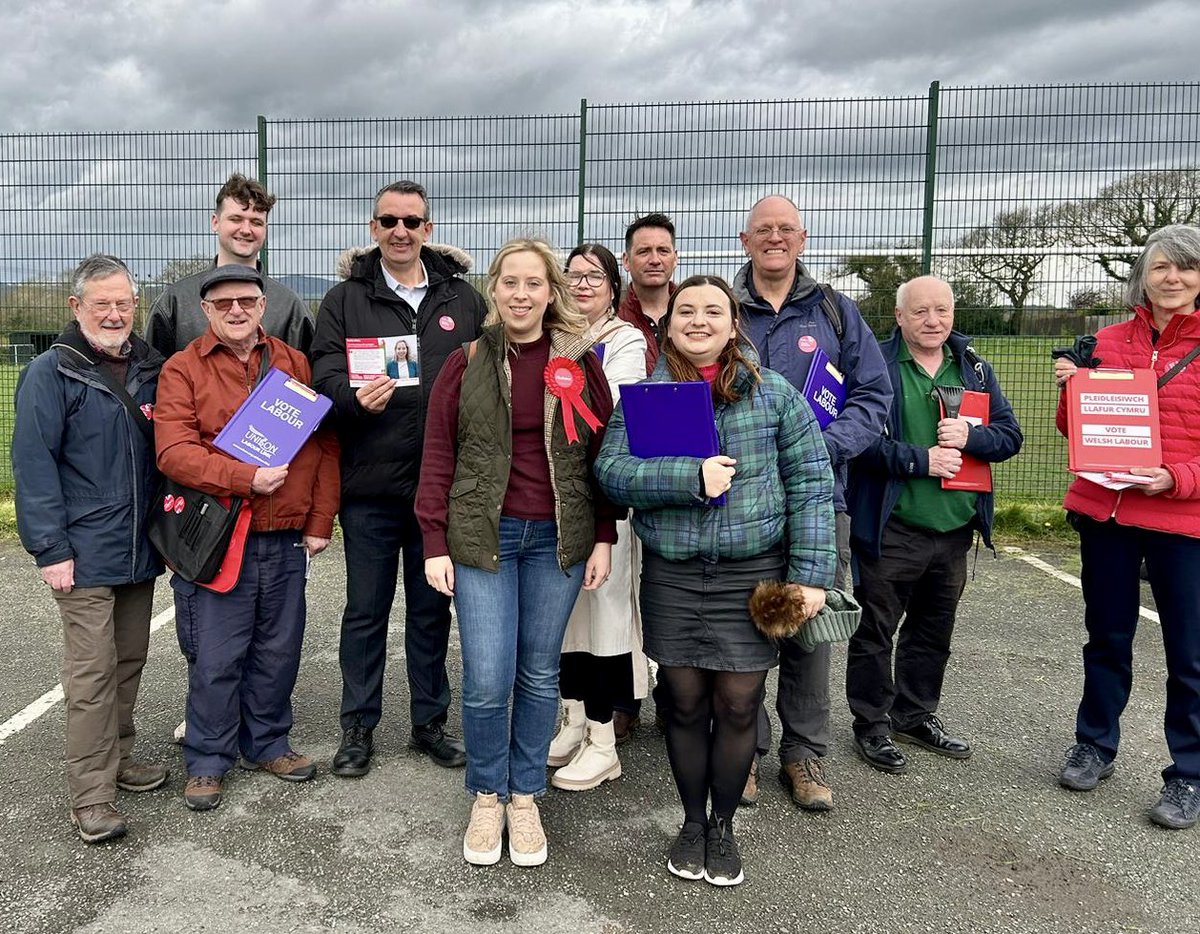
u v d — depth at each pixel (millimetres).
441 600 3555
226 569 3078
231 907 2590
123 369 3096
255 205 3766
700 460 2535
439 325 3471
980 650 4922
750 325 3316
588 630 3246
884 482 3471
